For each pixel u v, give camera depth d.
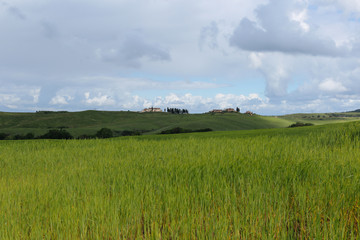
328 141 13.21
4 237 3.94
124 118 147.00
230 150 10.18
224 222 3.94
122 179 6.46
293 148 10.33
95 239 3.96
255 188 5.08
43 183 6.72
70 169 8.59
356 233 3.87
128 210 4.60
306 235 3.98
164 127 108.12
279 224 3.95
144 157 9.95
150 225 4.23
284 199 4.78
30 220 4.47
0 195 5.60
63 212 4.62
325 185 5.17
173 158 8.93
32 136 86.00
